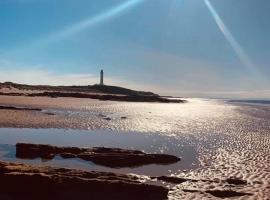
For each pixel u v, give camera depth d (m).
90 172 19.80
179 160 28.02
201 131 47.97
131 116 66.44
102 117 60.47
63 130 42.62
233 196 19.50
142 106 106.81
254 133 47.25
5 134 37.78
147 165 26.17
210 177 23.50
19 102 87.50
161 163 27.00
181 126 53.38
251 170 25.62
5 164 19.77
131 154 26.97
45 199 17.52
